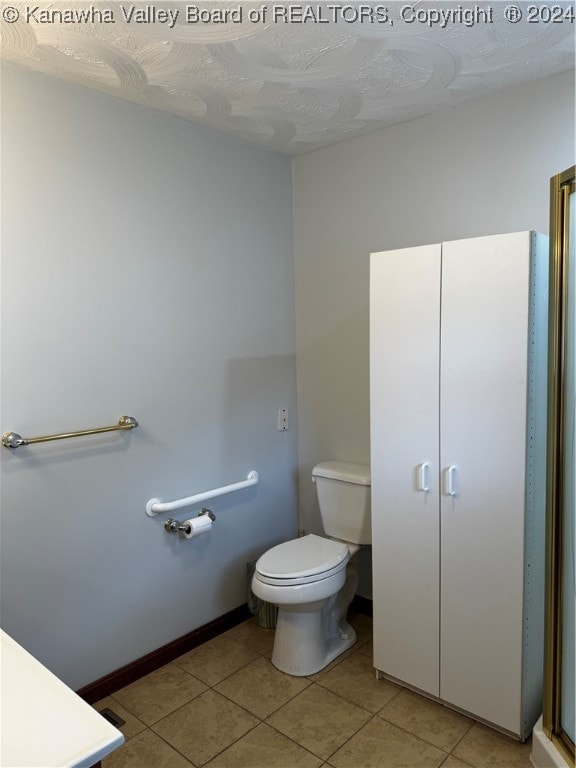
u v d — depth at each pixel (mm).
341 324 2977
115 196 2285
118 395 2336
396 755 1965
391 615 2324
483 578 2025
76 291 2172
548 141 2189
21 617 2062
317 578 2342
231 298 2816
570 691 1791
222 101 2307
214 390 2752
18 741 968
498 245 1913
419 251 2119
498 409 1950
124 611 2402
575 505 1745
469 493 2041
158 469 2508
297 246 3148
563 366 1760
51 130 2068
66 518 2180
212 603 2805
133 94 2230
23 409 2033
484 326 1964
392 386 2234
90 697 2273
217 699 2297
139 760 1962
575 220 1701
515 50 1921
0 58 1914
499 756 1945
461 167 2443
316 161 3004
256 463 3006
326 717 2172
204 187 2646
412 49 1890
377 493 2322
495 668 2021
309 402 3180
